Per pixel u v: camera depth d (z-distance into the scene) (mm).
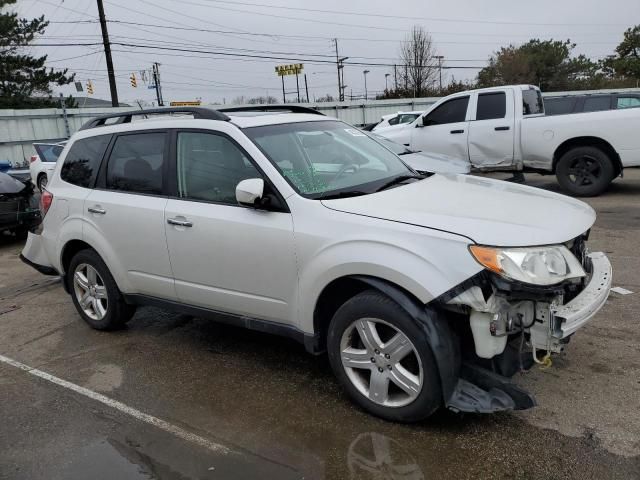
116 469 3062
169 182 4211
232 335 4848
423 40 47531
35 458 3211
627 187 10969
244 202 3512
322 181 3750
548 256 2918
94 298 5031
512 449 3000
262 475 2930
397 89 48969
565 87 55469
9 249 9227
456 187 3881
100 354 4613
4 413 3744
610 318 4594
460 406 3006
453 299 2895
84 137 5055
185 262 4062
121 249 4516
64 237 4973
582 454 2922
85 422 3570
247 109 4762
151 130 4402
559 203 3582
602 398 3420
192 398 3785
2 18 34531
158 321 5289
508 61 55500
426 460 2955
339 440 3186
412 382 3135
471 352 3111
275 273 3580
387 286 3109
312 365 4172
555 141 9984
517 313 2967
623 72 53094
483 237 2920
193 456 3135
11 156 22062
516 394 2926
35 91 36875
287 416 3480
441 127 11062
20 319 5617
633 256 6320
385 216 3211
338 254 3230
